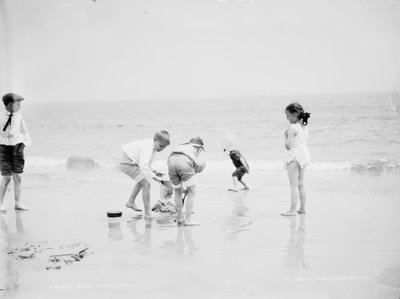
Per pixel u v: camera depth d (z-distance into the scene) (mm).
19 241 5191
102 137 20938
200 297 3533
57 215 6469
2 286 3842
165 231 5504
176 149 5707
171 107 23328
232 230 5500
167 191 6535
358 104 18688
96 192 8180
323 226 5586
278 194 7758
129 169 6051
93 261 4430
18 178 6773
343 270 4055
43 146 18188
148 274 4043
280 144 16062
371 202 6930
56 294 3654
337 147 14469
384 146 14211
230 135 8102
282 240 5020
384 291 3592
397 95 17844
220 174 10219
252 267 4168
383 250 4594
